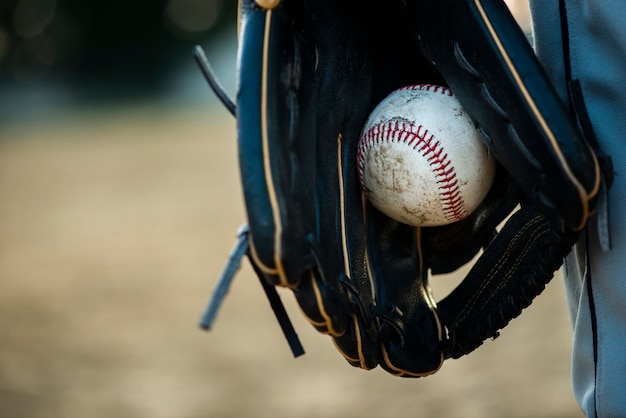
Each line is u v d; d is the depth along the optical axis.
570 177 1.12
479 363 1.99
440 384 1.87
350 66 1.21
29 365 2.23
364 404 1.79
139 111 11.19
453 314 1.21
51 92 13.79
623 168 1.16
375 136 1.20
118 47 15.15
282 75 1.13
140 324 2.56
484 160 1.20
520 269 1.18
